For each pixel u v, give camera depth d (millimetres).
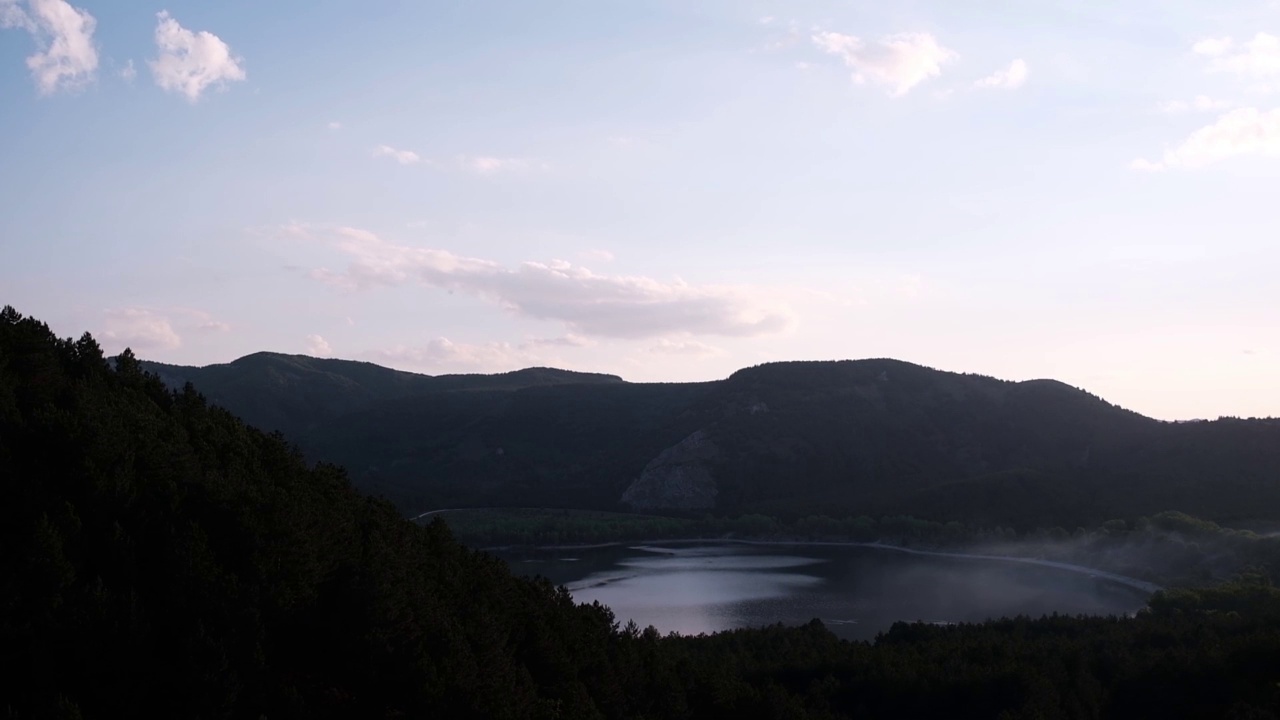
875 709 73375
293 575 49281
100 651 40344
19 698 38125
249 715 42500
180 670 41250
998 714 66875
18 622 39531
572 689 56062
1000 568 199500
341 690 48188
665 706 62625
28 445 48750
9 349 56062
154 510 48094
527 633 60375
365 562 53688
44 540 41906
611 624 74500
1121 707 71938
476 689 48875
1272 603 106188
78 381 58812
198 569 45062
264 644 45938
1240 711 64312
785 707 64438
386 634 49406
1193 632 86438
